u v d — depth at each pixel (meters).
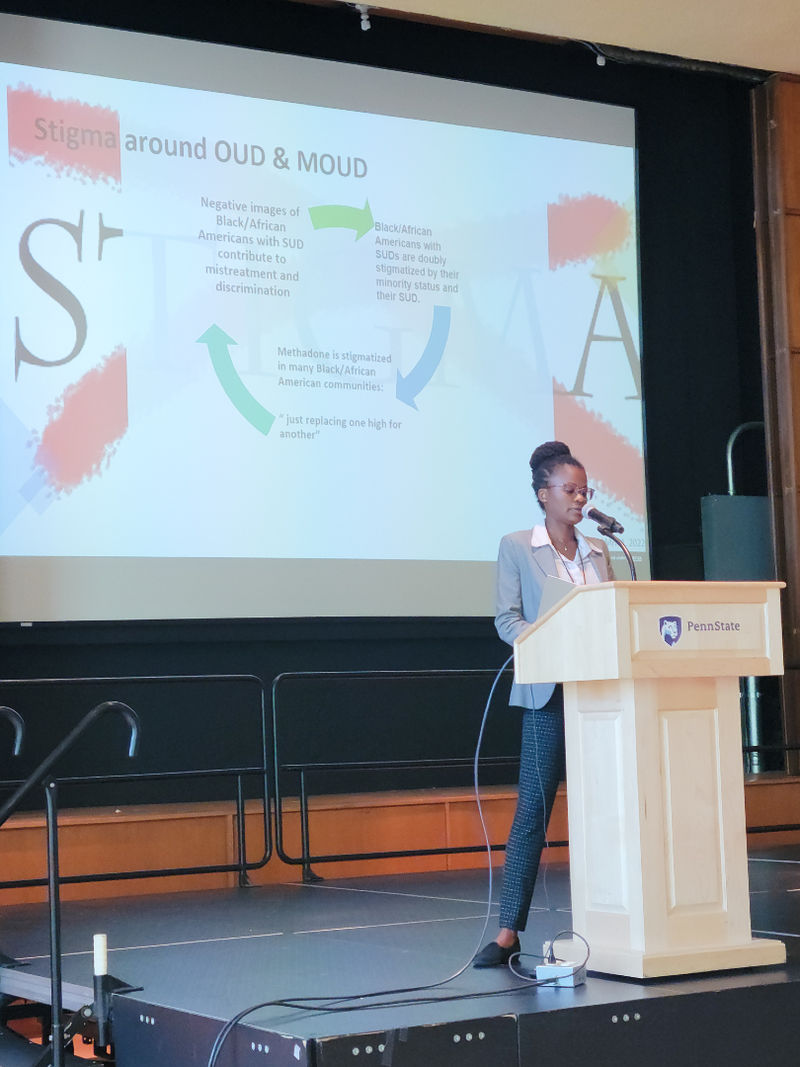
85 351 6.30
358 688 7.02
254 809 5.81
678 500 7.80
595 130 7.49
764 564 7.66
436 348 7.00
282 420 6.65
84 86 6.41
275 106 6.79
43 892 5.32
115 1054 3.23
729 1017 2.97
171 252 6.51
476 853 6.12
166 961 3.68
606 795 3.19
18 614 6.11
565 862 6.01
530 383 7.18
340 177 6.88
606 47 7.47
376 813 5.96
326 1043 2.60
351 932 4.10
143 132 6.50
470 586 6.95
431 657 7.17
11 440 6.14
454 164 7.14
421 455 6.91
